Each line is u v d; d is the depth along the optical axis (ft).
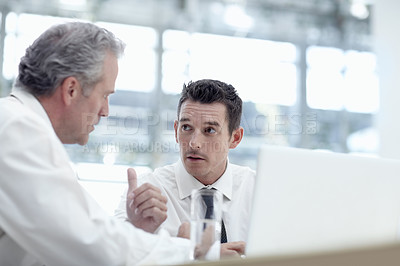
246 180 6.80
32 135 4.05
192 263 2.74
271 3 16.79
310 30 17.07
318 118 16.65
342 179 3.84
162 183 6.66
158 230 4.97
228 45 16.26
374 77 17.22
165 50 15.74
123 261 3.92
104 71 4.67
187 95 6.16
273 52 16.62
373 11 16.57
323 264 2.41
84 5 15.17
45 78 4.52
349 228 3.81
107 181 13.48
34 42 4.66
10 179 3.88
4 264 4.35
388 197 3.89
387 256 2.37
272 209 3.75
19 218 3.84
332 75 17.02
